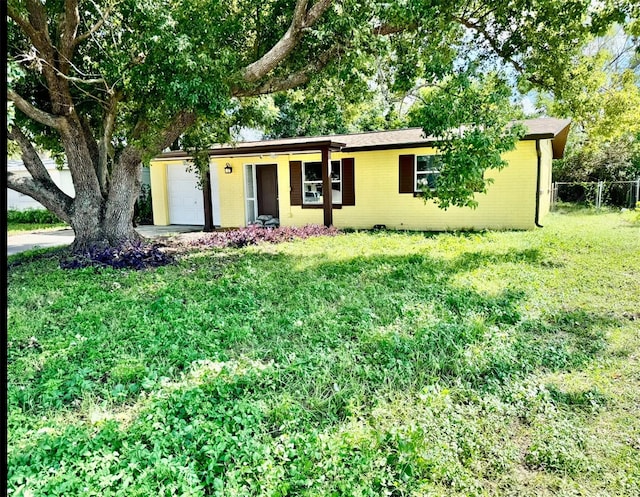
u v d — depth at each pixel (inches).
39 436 101.8
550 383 130.8
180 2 309.3
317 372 135.9
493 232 442.3
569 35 368.5
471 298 208.1
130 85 301.3
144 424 106.2
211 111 292.0
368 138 550.9
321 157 542.9
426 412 112.9
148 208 690.2
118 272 298.8
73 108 337.7
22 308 210.2
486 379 134.0
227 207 604.7
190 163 589.9
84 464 90.4
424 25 312.7
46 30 293.9
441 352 149.9
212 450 95.5
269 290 237.0
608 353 150.9
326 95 410.3
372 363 143.9
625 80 699.4
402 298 212.1
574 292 219.3
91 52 355.6
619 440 102.8
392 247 372.5
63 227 686.5
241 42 370.6
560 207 722.2
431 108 299.9
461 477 90.4
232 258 348.8
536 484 90.2
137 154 358.3
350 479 88.0
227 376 130.9
